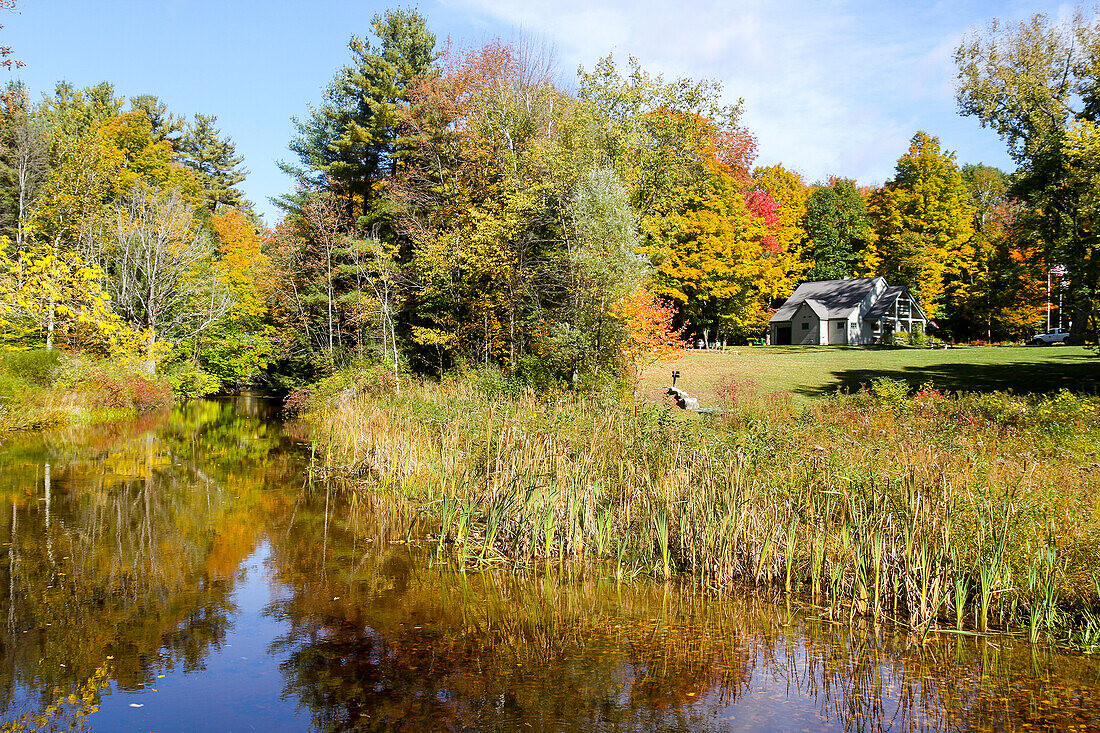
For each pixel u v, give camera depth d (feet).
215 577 24.91
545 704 16.31
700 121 88.48
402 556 27.63
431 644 19.65
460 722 15.46
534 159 74.18
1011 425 42.45
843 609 22.12
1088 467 29.73
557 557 27.32
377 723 15.38
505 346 76.74
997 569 21.17
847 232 178.29
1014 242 98.07
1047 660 18.65
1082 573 20.81
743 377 81.56
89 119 118.73
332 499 37.11
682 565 26.18
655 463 31.37
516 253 73.77
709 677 17.81
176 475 43.42
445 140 91.61
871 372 85.05
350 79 103.40
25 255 71.31
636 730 15.17
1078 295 77.05
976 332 163.12
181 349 102.63
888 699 16.67
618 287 59.47
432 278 79.92
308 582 24.56
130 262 94.79
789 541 23.03
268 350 109.50
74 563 26.18
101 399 73.41
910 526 23.15
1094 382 73.05
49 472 43.80
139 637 19.83
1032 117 84.99
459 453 37.29
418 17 104.22
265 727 15.07
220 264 111.45
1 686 16.92
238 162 210.59
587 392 54.13
